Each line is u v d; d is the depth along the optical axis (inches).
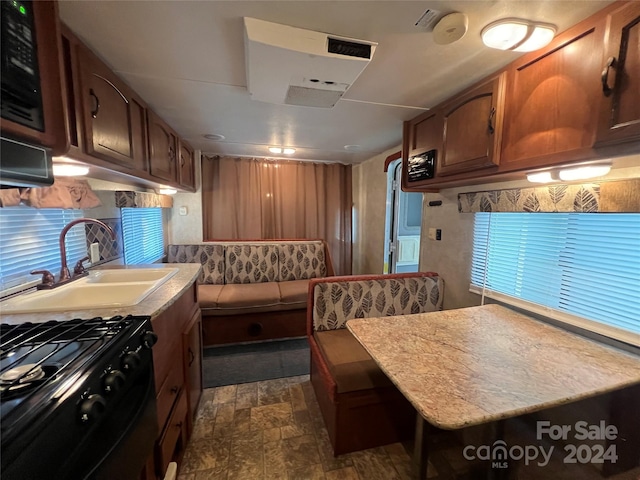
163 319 49.4
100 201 78.1
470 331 55.1
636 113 33.4
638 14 32.6
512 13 38.3
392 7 37.7
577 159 40.3
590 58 37.8
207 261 130.5
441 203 92.7
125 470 32.4
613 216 50.7
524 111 47.8
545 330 55.6
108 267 76.0
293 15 39.6
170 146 92.3
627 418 49.2
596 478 52.7
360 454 62.2
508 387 37.5
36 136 30.2
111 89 53.0
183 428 59.6
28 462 20.4
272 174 157.5
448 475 55.8
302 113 80.8
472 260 81.6
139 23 41.2
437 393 36.1
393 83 60.1
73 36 41.9
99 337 34.2
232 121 88.1
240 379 89.2
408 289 84.7
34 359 29.5
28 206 52.7
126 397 34.0
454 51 47.8
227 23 41.5
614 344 50.4
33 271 52.2
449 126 66.7
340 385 59.6
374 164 150.9
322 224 166.7
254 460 59.9
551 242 61.3
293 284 129.3
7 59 26.3
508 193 65.0
